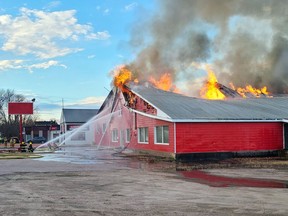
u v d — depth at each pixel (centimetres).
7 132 7531
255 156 2169
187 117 2048
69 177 1269
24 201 824
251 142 2169
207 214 688
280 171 1444
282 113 2358
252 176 1286
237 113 2245
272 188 1013
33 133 6550
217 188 1016
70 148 3475
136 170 1498
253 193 928
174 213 697
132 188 1019
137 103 2714
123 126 3052
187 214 688
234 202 806
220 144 2106
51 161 1964
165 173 1394
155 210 726
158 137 2311
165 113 2100
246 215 679
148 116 2312
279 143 2230
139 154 2475
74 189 1002
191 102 2459
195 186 1054
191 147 2052
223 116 2138
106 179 1215
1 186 1059
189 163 1802
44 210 727
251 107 2469
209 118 2077
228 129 2130
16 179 1219
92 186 1058
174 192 949
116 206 767
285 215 679
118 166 1667
